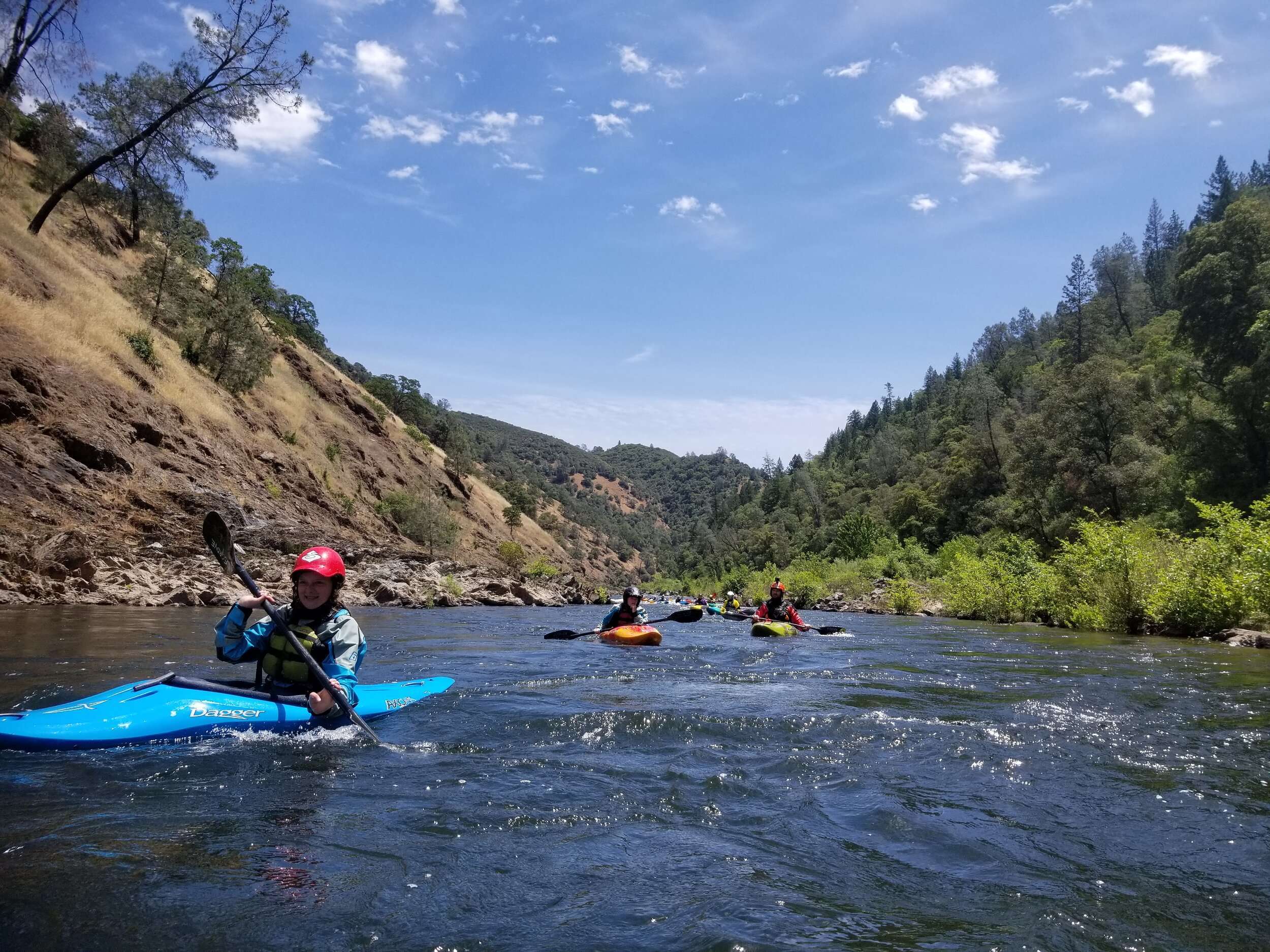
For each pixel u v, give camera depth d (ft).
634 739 15.84
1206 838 10.71
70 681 19.26
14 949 6.62
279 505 84.43
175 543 56.95
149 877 8.26
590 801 11.71
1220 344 130.62
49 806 10.51
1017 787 13.03
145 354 80.74
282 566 60.59
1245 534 45.29
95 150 89.45
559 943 7.24
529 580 111.86
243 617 16.60
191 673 21.31
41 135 89.86
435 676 24.39
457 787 12.22
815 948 7.26
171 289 100.22
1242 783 13.35
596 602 120.57
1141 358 201.16
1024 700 21.62
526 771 13.28
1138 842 10.53
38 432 56.80
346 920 7.52
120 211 101.91
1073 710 20.02
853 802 12.07
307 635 16.71
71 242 92.32
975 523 192.85
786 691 23.02
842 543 193.36
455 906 7.95
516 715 17.85
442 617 56.13
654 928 7.63
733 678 25.91
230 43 81.46
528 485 527.81
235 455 86.22
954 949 7.32
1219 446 114.93
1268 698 22.30
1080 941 7.61
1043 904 8.48
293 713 15.81
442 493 206.39
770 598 54.44
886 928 7.77
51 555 44.75
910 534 221.25
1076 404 131.54
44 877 8.10
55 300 72.13
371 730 15.34
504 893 8.35
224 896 7.89
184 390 85.76
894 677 26.68
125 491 59.47
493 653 32.27
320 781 12.35
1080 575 60.90
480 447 546.26
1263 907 8.52
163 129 85.76
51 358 63.36
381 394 278.87
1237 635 41.88
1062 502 134.41
